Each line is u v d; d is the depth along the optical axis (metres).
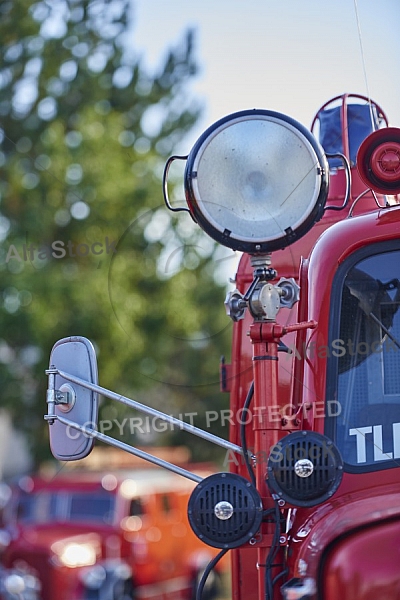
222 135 4.35
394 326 4.43
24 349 20.19
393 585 3.59
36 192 20.12
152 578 18.91
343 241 4.51
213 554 21.11
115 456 21.98
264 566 4.08
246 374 6.02
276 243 4.29
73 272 19.19
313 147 4.32
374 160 4.59
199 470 16.23
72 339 4.34
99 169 20.67
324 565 3.74
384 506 3.90
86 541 17.97
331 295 4.47
